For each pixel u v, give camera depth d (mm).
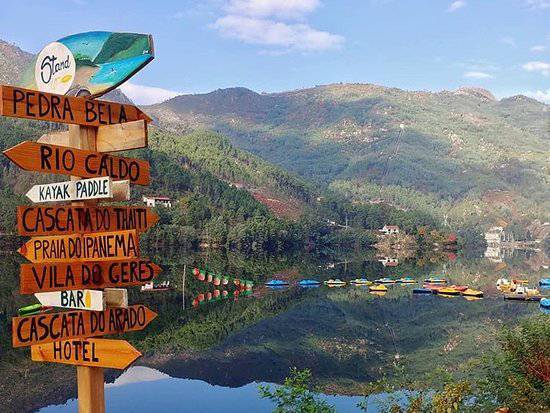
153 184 146875
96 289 6410
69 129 6691
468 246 196625
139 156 151875
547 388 9609
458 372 25469
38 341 6027
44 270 6070
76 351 6559
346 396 27141
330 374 32469
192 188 155250
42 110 6188
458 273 105062
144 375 31359
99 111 6637
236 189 162750
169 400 26688
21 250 6742
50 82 7027
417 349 39125
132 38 6418
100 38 6613
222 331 45500
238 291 73188
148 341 40250
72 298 6496
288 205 189500
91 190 6324
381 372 32719
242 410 25484
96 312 6387
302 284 82562
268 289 76938
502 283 80812
